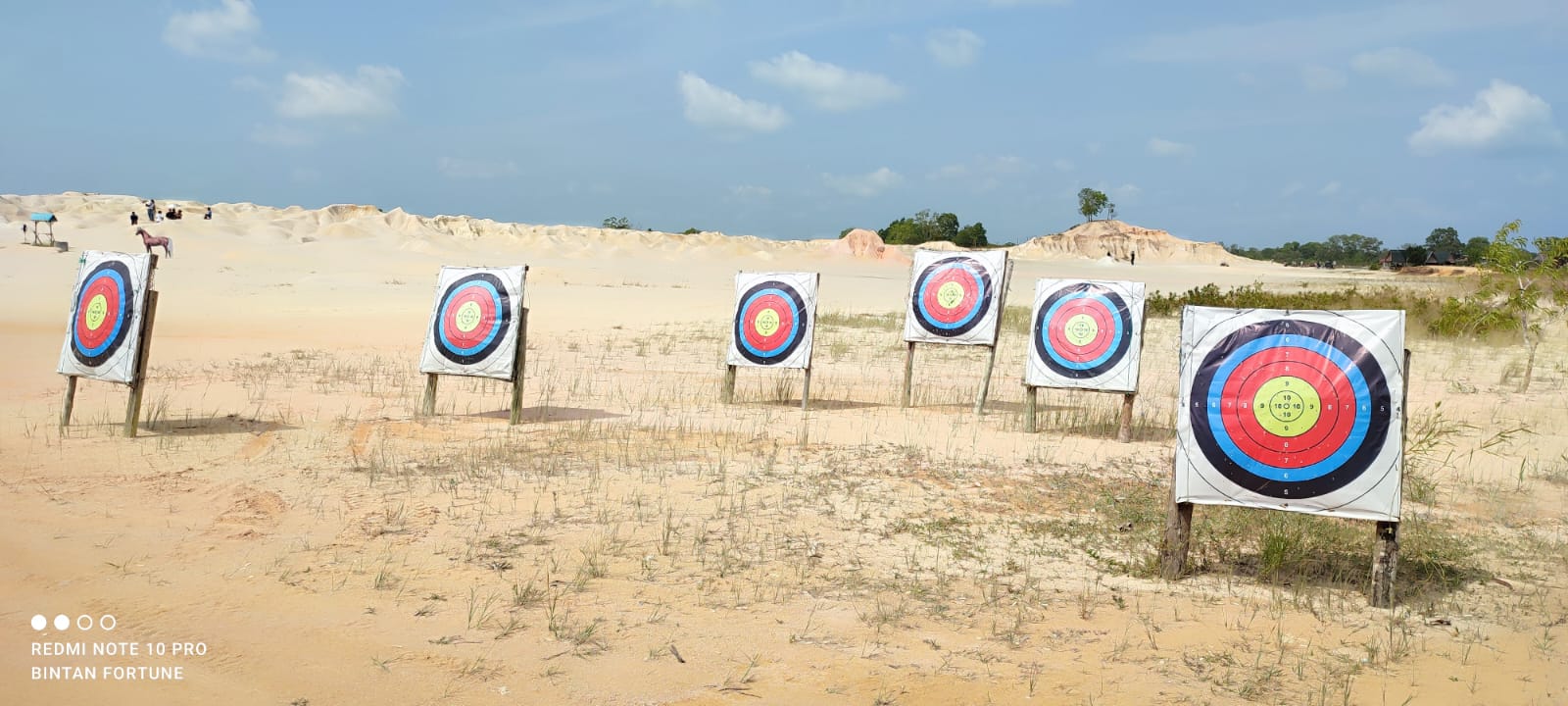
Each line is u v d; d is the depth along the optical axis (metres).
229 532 6.38
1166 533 6.13
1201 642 5.03
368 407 11.65
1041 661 4.75
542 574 5.77
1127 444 10.62
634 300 30.91
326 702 4.12
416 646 4.69
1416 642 5.10
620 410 12.01
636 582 5.68
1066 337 11.18
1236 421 6.02
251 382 13.20
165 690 4.17
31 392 11.83
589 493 7.66
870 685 4.44
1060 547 6.73
